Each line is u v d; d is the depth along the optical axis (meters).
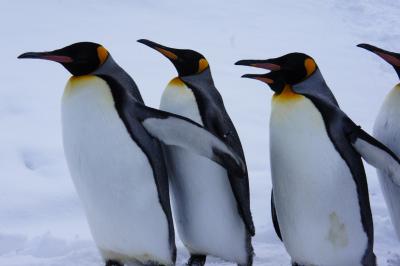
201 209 10.27
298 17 45.25
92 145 9.35
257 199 15.31
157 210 9.76
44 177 16.30
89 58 9.70
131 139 9.36
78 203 14.89
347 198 9.59
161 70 28.95
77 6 40.91
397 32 42.59
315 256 10.05
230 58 33.06
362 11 48.12
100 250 10.50
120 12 41.03
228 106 24.50
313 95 9.70
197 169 10.02
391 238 13.20
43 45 31.72
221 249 10.65
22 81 25.30
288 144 9.55
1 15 36.72
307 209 9.69
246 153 19.12
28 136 19.12
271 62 9.98
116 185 9.50
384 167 9.53
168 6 43.97
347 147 9.52
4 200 14.65
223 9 45.06
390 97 10.84
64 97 9.59
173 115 9.41
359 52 37.97
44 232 13.37
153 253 10.07
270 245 13.02
